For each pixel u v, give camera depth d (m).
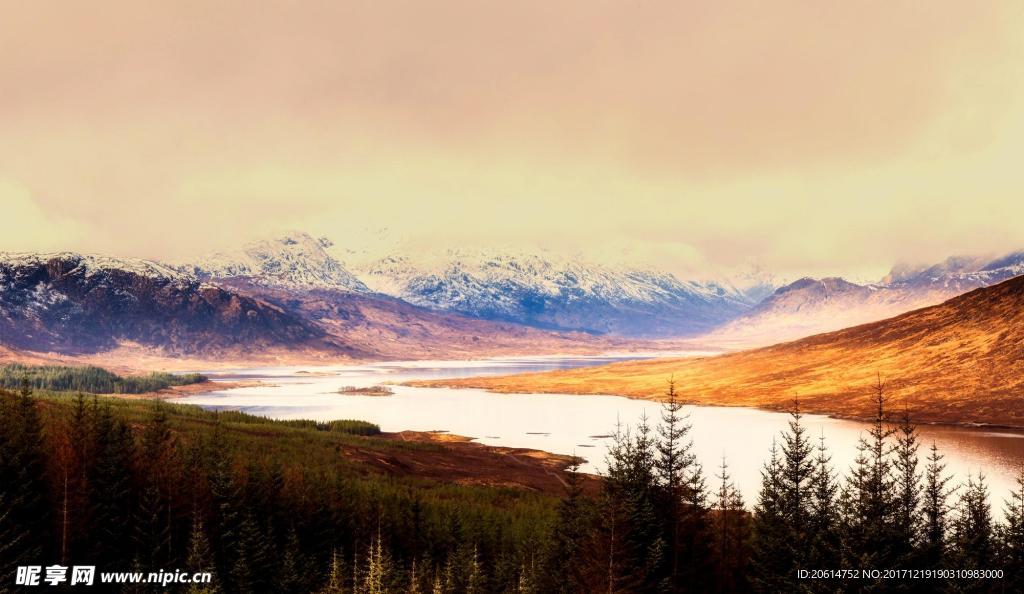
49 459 59.81
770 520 50.88
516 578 61.88
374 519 74.94
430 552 71.94
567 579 50.56
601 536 45.09
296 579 61.94
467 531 74.69
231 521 63.25
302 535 71.31
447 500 89.38
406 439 164.12
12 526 53.22
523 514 85.31
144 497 60.94
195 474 65.44
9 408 64.06
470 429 185.75
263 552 61.47
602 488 50.88
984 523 52.91
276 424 150.38
